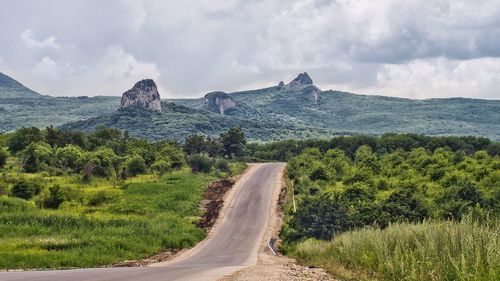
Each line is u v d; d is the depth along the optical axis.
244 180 84.38
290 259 34.53
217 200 69.88
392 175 76.94
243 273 19.50
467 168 70.81
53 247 34.31
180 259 35.75
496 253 12.91
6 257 27.06
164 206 62.81
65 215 49.16
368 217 41.22
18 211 54.56
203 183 79.31
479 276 12.22
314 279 18.14
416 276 14.27
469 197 46.47
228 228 55.97
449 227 16.38
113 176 81.50
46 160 89.00
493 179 59.66
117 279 16.56
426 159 82.06
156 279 16.67
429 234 16.42
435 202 46.97
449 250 14.52
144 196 66.94
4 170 83.94
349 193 58.16
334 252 25.53
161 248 41.53
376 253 19.06
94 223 46.53
